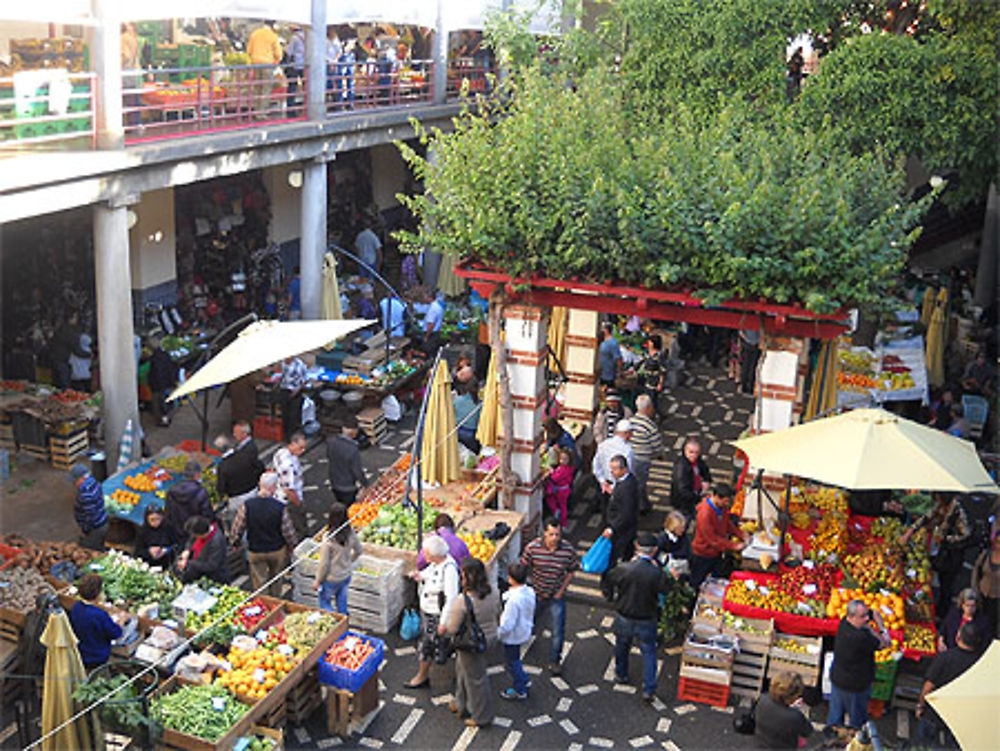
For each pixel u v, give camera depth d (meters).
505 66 21.14
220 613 10.93
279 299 23.62
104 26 14.17
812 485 13.91
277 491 13.27
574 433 15.64
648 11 17.89
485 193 12.46
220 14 16.34
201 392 19.41
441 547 10.84
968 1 16.69
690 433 18.61
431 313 20.12
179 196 21.73
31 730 10.16
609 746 10.38
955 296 24.28
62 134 14.08
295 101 21.41
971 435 18.36
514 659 10.80
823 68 16.70
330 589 11.59
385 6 21.53
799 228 11.43
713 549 12.17
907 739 10.50
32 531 14.20
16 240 18.61
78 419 16.14
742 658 11.06
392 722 10.65
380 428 17.95
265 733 9.50
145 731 8.90
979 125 16.31
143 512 13.39
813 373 15.27
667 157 12.85
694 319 12.51
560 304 12.94
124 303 15.13
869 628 10.09
